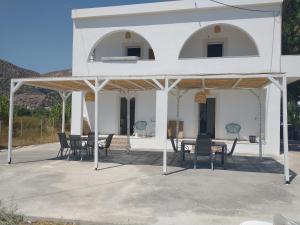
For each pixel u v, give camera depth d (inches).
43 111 1230.3
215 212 245.3
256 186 331.3
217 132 660.1
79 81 437.4
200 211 247.3
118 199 277.6
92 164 448.8
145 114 698.2
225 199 281.7
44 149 621.3
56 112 985.5
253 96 637.9
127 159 499.8
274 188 324.2
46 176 366.0
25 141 723.4
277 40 574.6
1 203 258.5
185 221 224.4
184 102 672.4
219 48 698.2
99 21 661.3
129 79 402.0
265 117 587.5
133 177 365.4
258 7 581.6
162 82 450.9
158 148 627.5
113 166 434.3
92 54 723.4
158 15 629.0
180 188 317.7
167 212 243.9
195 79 407.2
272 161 504.4
